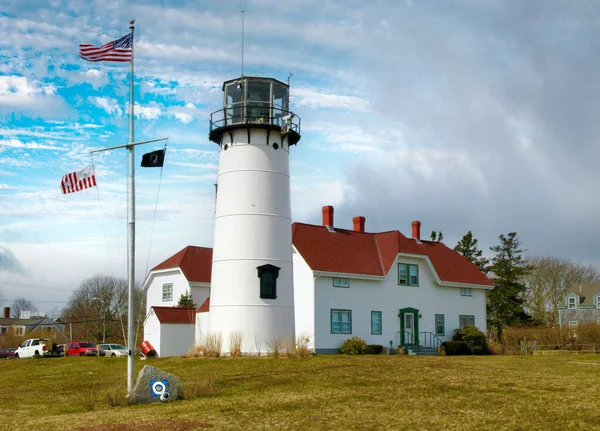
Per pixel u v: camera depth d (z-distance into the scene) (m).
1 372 32.44
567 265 88.56
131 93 22.78
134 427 16.36
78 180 24.91
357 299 42.69
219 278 34.03
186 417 17.52
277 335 33.38
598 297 78.94
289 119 34.81
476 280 50.81
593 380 23.34
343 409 18.16
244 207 33.91
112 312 87.06
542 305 84.62
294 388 22.38
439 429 15.48
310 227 44.25
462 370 26.67
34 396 23.23
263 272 33.38
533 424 15.82
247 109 34.56
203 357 32.41
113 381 26.70
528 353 46.12
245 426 16.22
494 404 18.55
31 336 86.38
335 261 42.09
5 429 16.70
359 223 48.69
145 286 52.06
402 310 45.06
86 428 16.34
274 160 34.69
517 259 68.38
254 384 23.41
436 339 47.06
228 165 34.72
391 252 45.00
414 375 25.03
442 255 51.44
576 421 16.06
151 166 23.67
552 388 21.38
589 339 50.59
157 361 33.12
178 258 49.59
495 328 65.44
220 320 33.59
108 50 23.50
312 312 40.22
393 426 15.89
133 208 21.91
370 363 29.09
